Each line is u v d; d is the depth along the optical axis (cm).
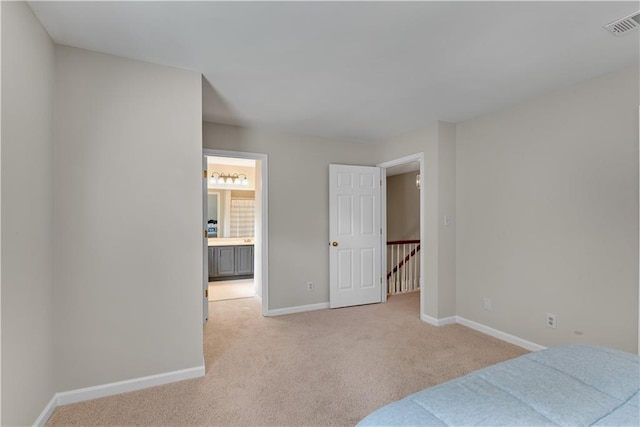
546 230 270
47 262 184
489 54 208
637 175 215
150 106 218
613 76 229
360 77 243
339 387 218
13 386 147
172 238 223
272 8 161
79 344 199
